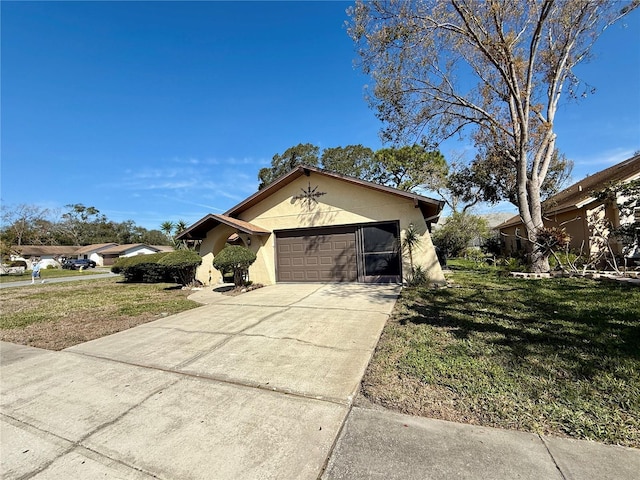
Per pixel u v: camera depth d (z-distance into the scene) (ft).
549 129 31.42
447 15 29.35
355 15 30.19
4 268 84.07
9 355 14.10
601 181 42.55
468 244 69.62
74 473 6.38
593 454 6.22
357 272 32.94
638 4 27.91
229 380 10.55
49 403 9.44
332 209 33.65
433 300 21.59
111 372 11.69
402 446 6.73
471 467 5.99
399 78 33.37
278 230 35.86
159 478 6.15
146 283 45.16
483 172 51.47
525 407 7.91
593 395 8.28
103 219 214.69
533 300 19.58
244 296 27.50
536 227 31.48
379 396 8.98
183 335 16.08
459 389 8.97
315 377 10.45
